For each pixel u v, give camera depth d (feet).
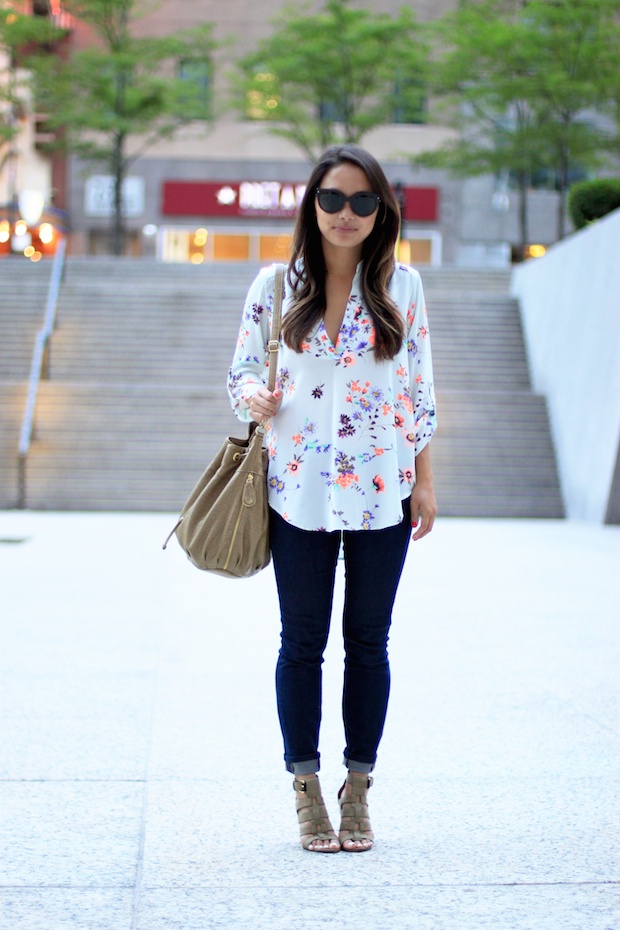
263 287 9.90
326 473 9.43
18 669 17.62
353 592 9.70
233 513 9.39
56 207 122.42
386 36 95.96
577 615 23.59
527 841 9.81
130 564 32.63
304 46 97.35
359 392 9.40
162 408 58.85
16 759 12.50
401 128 119.96
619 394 49.37
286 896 8.43
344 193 9.05
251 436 9.93
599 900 8.39
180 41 100.68
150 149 121.08
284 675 9.74
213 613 23.75
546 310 63.16
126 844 9.68
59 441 57.31
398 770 12.16
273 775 11.94
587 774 12.01
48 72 97.71
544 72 86.38
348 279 9.60
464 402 60.70
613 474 49.88
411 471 9.66
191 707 15.14
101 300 68.23
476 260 121.29
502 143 97.66
